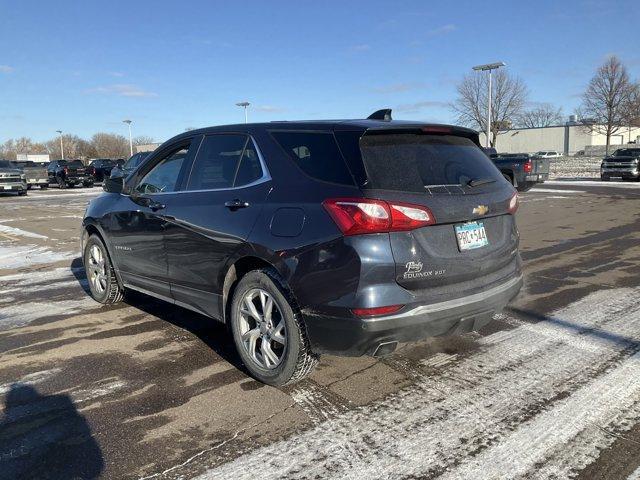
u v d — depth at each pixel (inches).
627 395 136.1
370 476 105.9
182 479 106.1
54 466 110.8
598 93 1796.3
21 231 486.6
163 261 176.6
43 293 252.4
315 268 127.4
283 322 136.9
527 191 853.2
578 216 519.8
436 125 143.4
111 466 110.7
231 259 147.6
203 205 158.1
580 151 3009.4
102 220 210.7
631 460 109.4
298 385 146.0
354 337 124.0
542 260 307.0
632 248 340.8
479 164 151.6
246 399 138.8
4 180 1029.8
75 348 177.5
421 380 147.9
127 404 137.3
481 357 162.6
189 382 149.6
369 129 130.4
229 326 157.6
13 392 145.0
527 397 136.6
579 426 122.3
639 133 3272.6
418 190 129.1
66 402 138.8
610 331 182.1
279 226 135.3
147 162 194.7
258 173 148.4
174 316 210.1
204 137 172.1
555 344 171.6
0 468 110.3
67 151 4249.5
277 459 112.1
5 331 195.9
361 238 122.3
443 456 112.1
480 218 140.5
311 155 138.2
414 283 126.6
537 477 104.7
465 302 132.3
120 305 227.8
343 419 127.8
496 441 117.1
